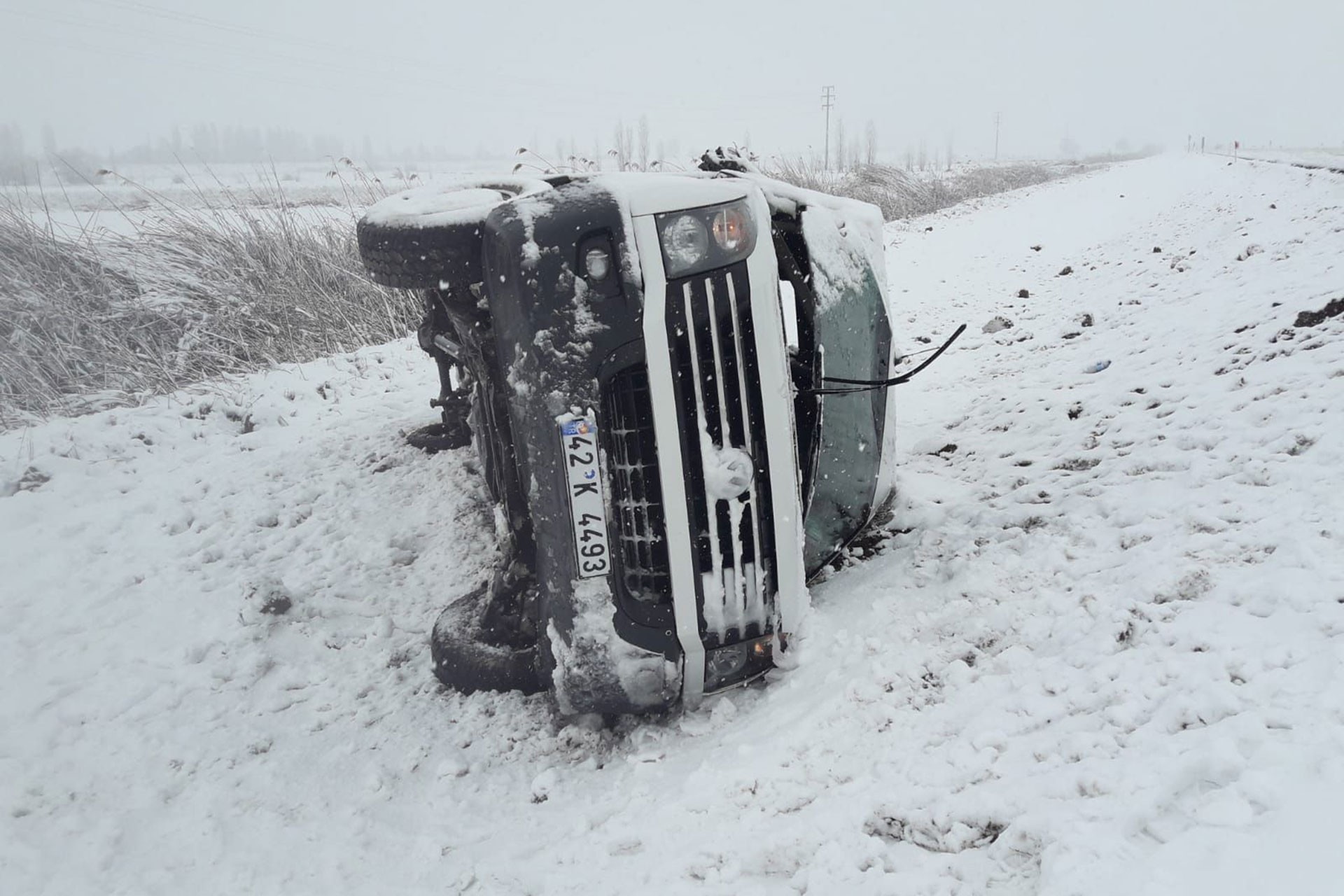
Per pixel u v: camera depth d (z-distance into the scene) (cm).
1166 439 413
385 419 671
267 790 321
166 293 891
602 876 244
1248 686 228
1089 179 3753
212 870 282
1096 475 402
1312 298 541
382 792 314
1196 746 211
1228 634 255
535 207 296
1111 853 187
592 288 288
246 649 416
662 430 292
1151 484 372
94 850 293
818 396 360
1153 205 2084
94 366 802
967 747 250
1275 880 165
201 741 355
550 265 288
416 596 459
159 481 600
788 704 304
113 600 463
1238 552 298
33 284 855
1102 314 805
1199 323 614
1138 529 338
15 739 358
